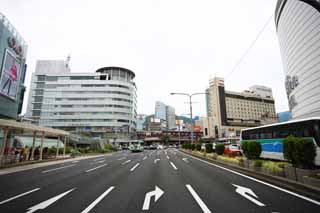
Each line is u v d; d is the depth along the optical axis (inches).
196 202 226.1
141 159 886.4
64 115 3597.4
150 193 270.7
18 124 669.9
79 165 684.1
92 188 307.9
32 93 3750.0
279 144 654.5
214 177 385.7
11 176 452.8
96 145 1861.5
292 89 1749.5
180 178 380.5
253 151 480.7
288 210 195.6
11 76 930.1
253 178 371.2
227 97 3663.9
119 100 3673.7
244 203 219.6
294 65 1672.0
